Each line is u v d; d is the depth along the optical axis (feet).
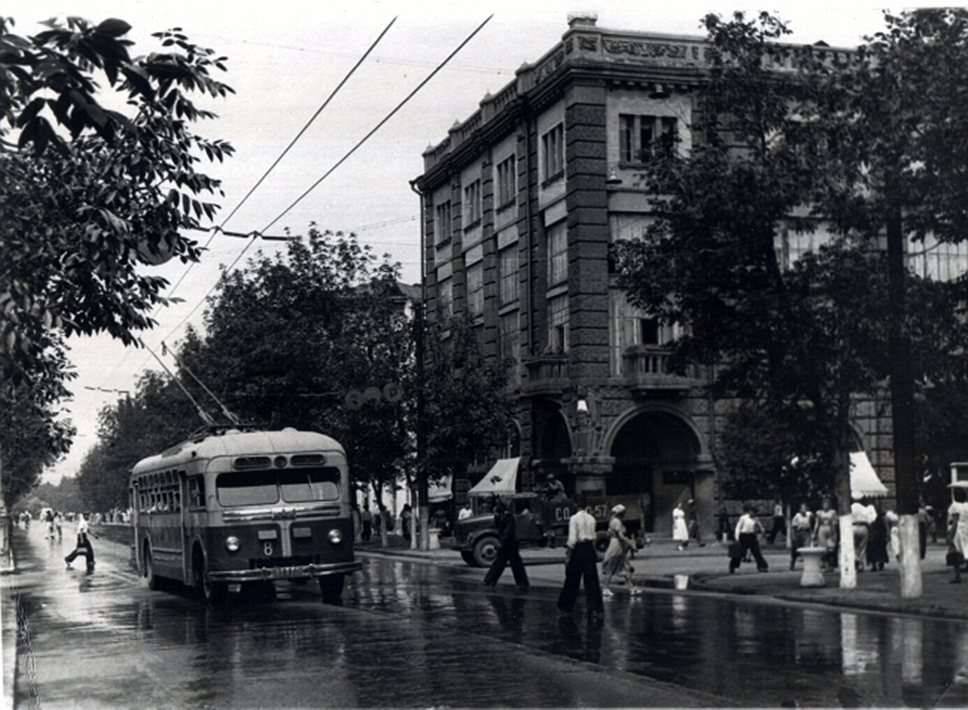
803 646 48.78
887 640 50.44
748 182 75.66
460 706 36.40
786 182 74.64
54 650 55.01
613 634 54.60
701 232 77.92
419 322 150.92
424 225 194.29
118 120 23.73
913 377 76.48
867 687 38.52
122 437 290.56
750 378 82.02
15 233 39.86
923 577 81.46
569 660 45.68
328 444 79.25
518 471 157.99
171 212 43.83
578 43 141.38
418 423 149.48
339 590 80.38
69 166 42.39
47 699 40.88
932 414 90.53
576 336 141.18
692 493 147.13
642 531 126.21
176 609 76.48
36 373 58.49
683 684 39.65
